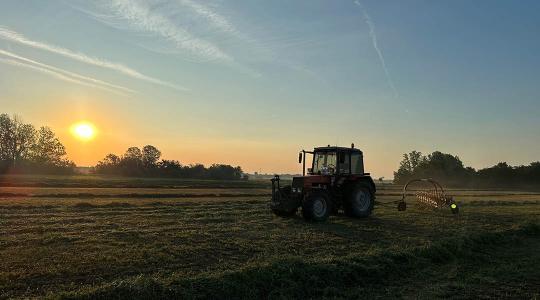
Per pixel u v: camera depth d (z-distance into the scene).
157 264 9.28
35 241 11.15
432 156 100.31
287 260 9.50
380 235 13.84
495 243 14.05
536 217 19.80
